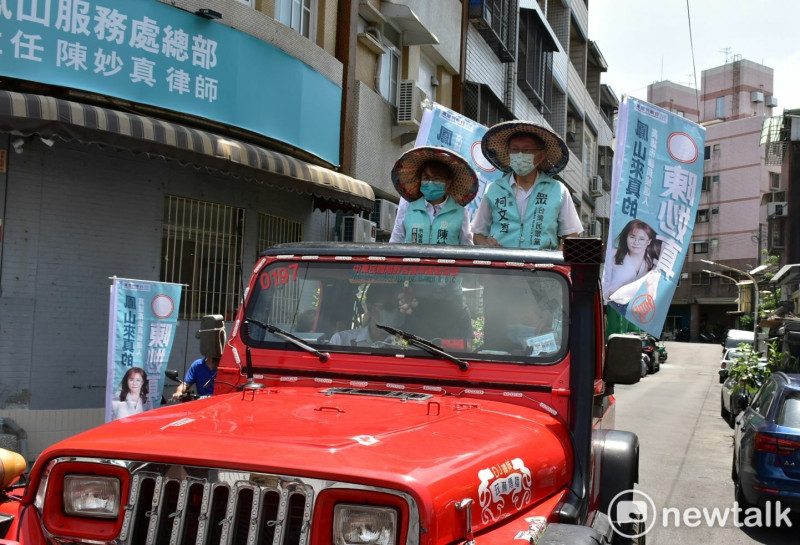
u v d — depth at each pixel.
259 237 11.05
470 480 2.44
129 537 2.36
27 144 8.48
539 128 4.84
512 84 22.19
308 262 3.78
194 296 10.01
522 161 4.96
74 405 8.76
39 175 8.56
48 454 2.51
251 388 3.34
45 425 8.48
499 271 3.55
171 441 2.45
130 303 7.43
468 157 8.73
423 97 15.48
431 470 2.34
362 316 3.63
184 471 2.36
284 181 9.65
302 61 11.05
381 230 14.30
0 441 7.90
